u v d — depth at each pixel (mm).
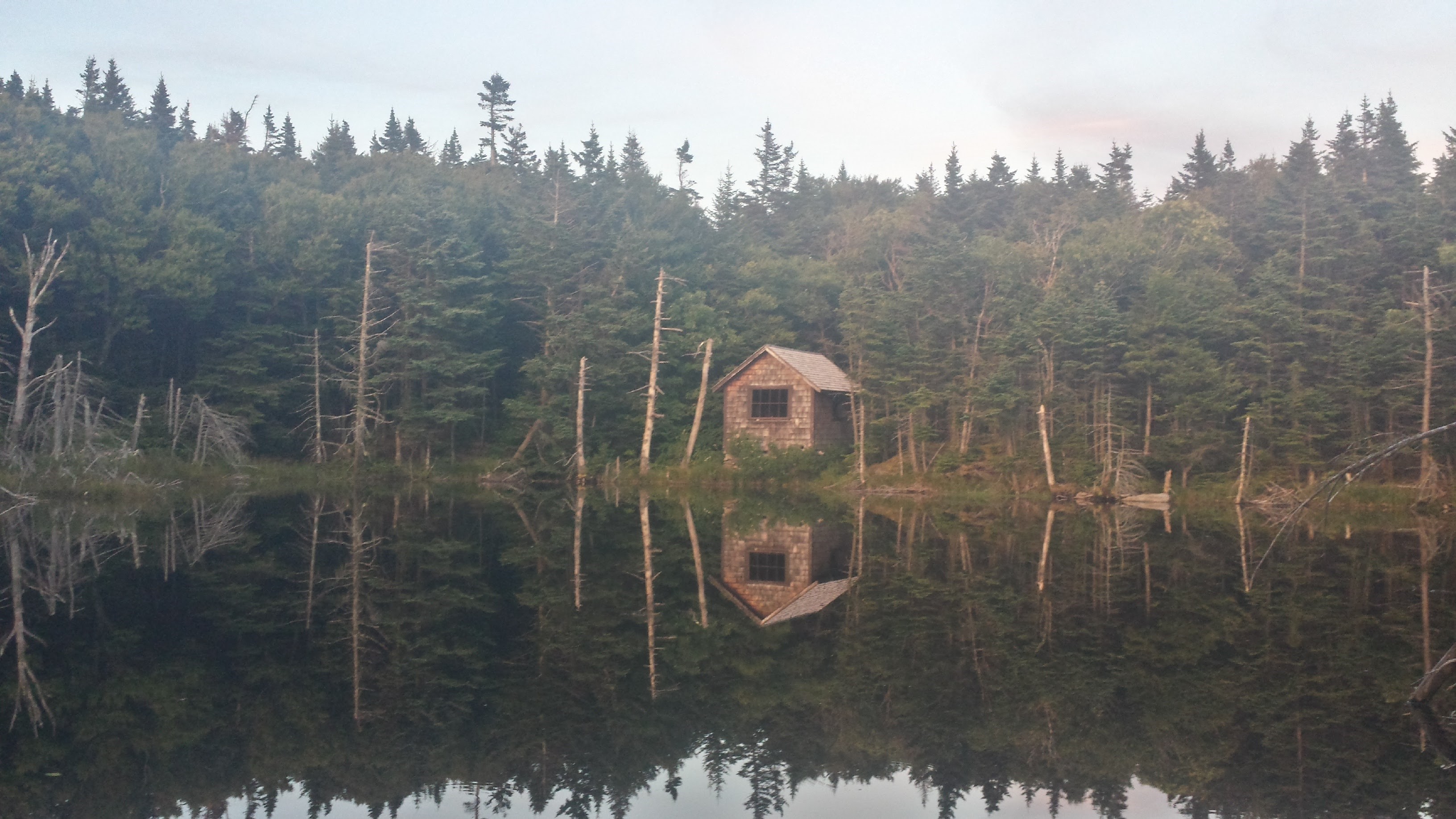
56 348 35719
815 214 79750
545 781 8203
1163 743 9102
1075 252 46344
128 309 35500
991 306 43500
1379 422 34562
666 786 8109
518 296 45688
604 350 42062
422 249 40844
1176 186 83125
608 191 62188
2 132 35250
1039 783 8148
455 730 9422
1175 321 36188
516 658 12086
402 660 11875
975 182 79938
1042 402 36375
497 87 89812
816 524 28094
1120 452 34406
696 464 41938
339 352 41781
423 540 23000
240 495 32812
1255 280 40875
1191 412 34125
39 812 7344
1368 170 64688
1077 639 13219
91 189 35781
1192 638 13258
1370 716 9828
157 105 73938
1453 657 10023
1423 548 22828
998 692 10734
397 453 40281
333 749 8859
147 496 30703
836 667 11773
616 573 18781
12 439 29328
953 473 37938
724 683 11062
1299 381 35438
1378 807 7551
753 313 48219
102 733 9156
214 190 40844
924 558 21156
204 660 11719
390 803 7668
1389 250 41719
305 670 11375
